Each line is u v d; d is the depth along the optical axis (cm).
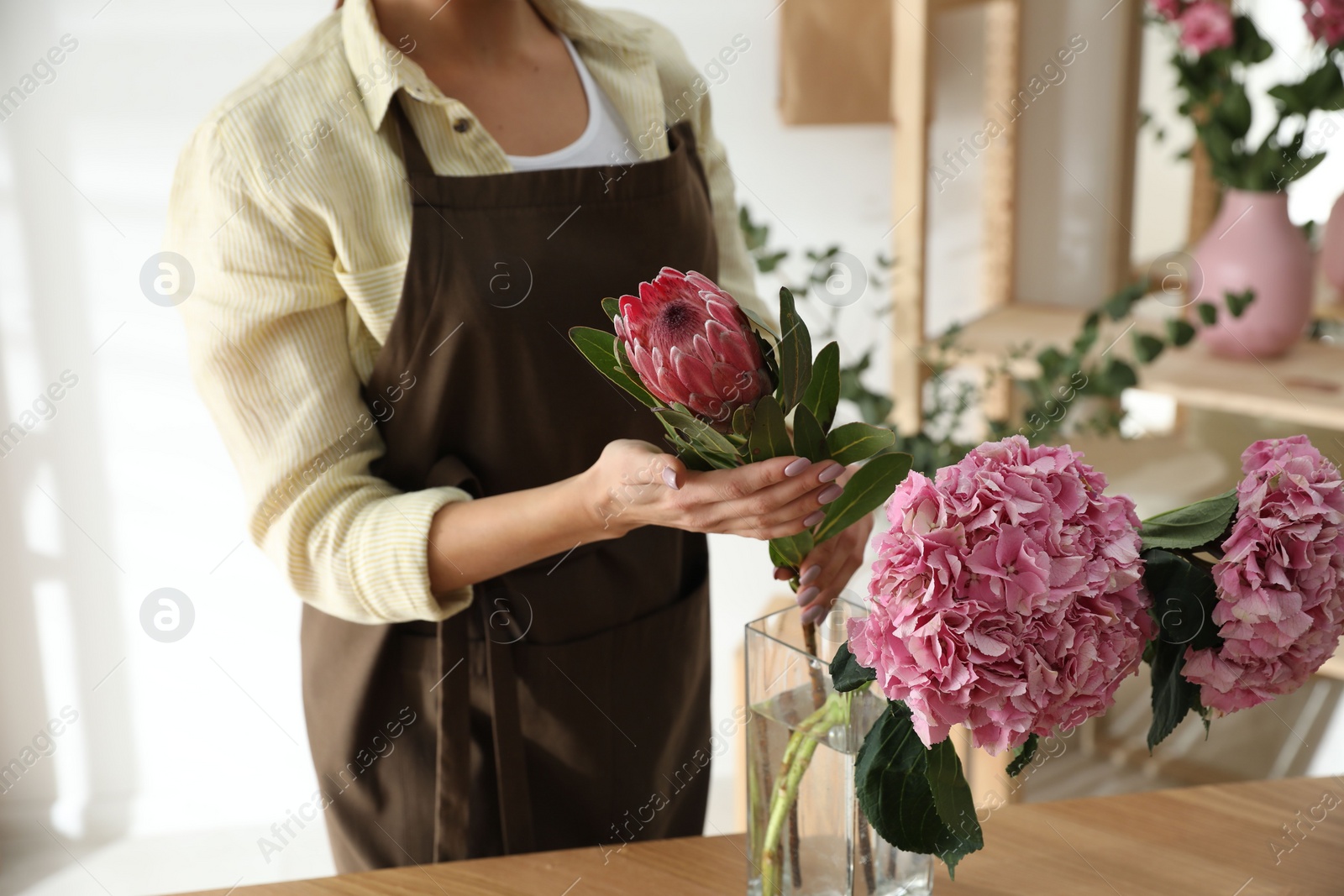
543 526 95
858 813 77
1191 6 179
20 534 204
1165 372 190
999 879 86
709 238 121
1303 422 205
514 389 111
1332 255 203
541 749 118
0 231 188
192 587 210
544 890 87
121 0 180
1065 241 227
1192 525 72
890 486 78
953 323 211
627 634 119
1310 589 69
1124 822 93
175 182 106
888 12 197
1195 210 256
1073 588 65
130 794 219
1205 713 77
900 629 64
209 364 105
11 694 212
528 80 116
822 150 215
